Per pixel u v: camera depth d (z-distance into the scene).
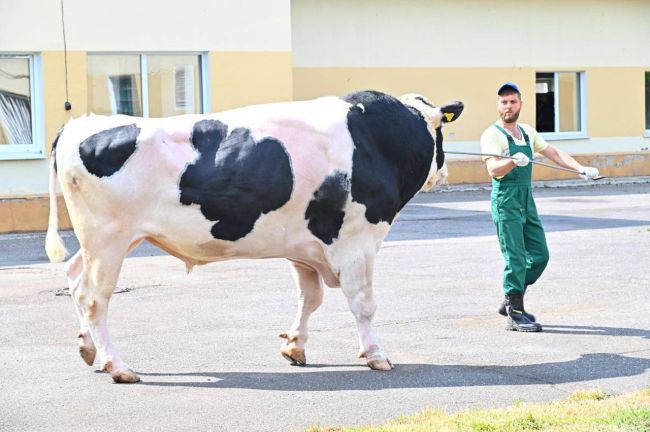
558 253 14.66
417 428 6.52
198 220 7.92
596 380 7.93
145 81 20.39
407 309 10.80
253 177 7.91
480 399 7.42
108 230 7.88
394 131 8.29
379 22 25.84
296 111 8.14
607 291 11.70
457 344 9.21
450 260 14.23
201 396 7.61
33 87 19.28
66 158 7.91
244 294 11.80
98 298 7.99
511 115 9.70
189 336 9.66
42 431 6.82
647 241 15.86
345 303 11.16
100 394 7.70
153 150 7.84
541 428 6.46
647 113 29.91
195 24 20.52
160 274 13.28
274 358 8.78
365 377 8.09
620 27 28.98
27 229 18.55
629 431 6.34
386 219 8.30
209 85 20.75
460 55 26.84
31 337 9.70
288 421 6.95
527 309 10.76
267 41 21.20
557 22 28.08
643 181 28.83
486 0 27.02
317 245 8.17
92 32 19.58
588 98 28.69
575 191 25.92
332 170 8.02
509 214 9.72
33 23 19.03
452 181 26.28
